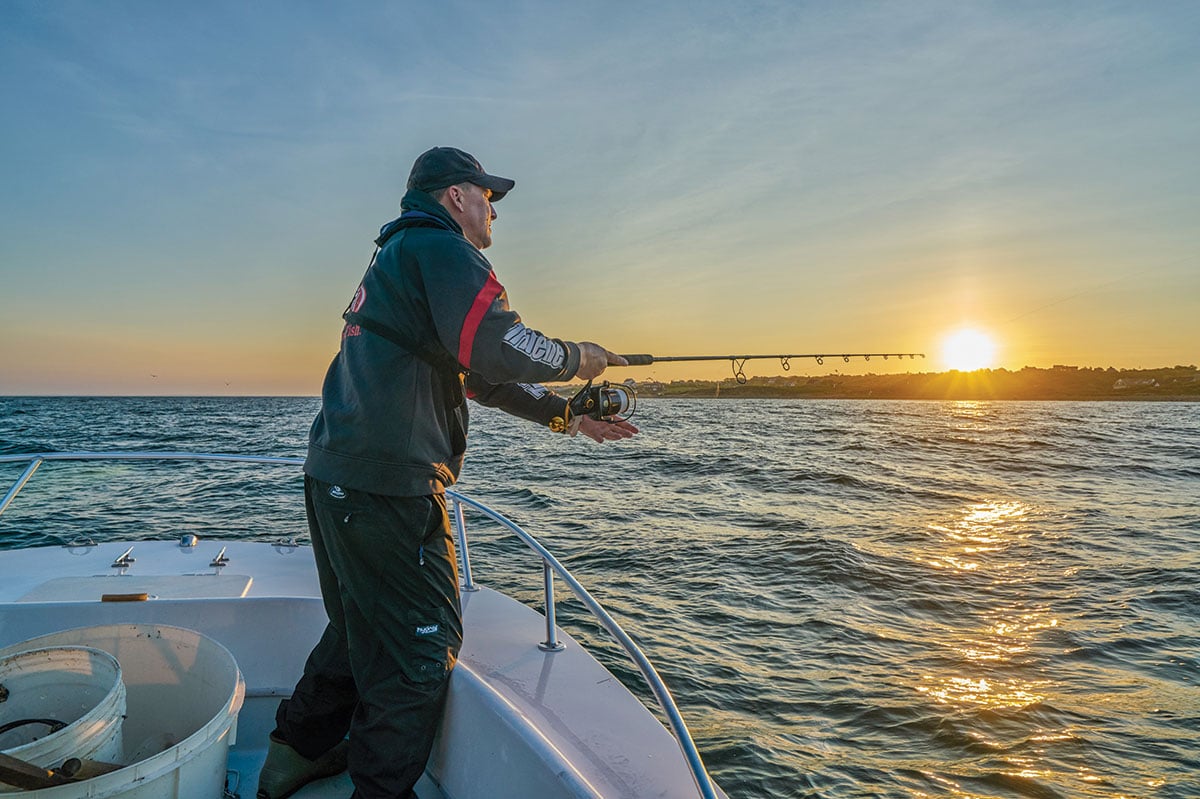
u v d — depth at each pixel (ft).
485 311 5.18
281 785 6.33
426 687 5.72
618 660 18.69
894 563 28.78
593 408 6.98
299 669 7.57
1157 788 13.14
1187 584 25.85
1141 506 43.75
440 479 5.71
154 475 51.47
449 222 5.84
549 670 6.92
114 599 7.44
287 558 11.59
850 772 13.60
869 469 62.13
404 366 5.39
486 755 5.75
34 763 4.67
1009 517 39.68
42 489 45.34
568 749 5.65
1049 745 14.56
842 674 17.94
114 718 5.24
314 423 6.05
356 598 5.61
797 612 22.74
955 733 14.97
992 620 22.16
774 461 67.15
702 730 15.10
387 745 5.57
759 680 17.52
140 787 4.85
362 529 5.44
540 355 5.44
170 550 11.87
